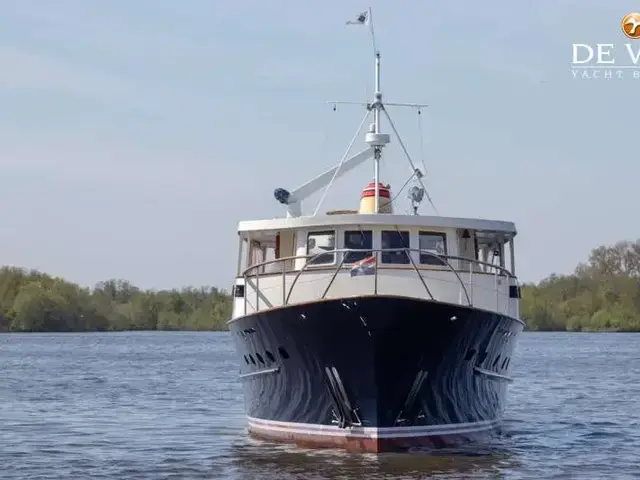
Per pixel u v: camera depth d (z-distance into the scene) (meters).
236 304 31.28
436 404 27.14
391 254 28.48
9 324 172.75
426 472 25.59
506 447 30.25
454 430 28.02
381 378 26.02
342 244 28.61
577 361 86.88
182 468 27.59
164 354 106.75
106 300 179.00
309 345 26.44
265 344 28.14
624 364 81.88
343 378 26.34
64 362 88.12
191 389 56.22
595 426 37.22
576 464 27.95
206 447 31.47
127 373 71.81
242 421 39.25
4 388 56.53
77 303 173.88
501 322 28.25
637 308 146.75
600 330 149.62
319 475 25.14
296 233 29.55
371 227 28.52
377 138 31.08
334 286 28.03
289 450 28.23
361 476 24.97
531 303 146.38
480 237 31.77
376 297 25.03
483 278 28.70
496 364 29.80
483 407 29.42
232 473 26.38
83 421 39.38
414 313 25.27
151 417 40.84
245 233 31.55
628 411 43.12
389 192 31.38
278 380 28.36
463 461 27.34
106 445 32.28
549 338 155.38
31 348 122.12
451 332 26.08
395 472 25.41
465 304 27.80
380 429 26.67
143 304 177.75
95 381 62.84
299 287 28.34
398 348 25.69
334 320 25.61
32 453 30.67
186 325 175.00
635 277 149.25
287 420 28.77
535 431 35.44
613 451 30.48
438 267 28.16
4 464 28.64
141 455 30.02
